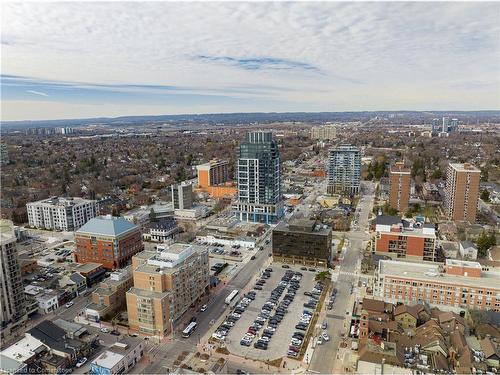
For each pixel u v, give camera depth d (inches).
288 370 5295.3
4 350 5482.3
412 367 5108.3
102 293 6825.8
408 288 6939.0
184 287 6604.3
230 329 6299.2
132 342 5615.2
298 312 6786.4
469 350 5393.7
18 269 6441.9
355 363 5265.8
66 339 5767.7
